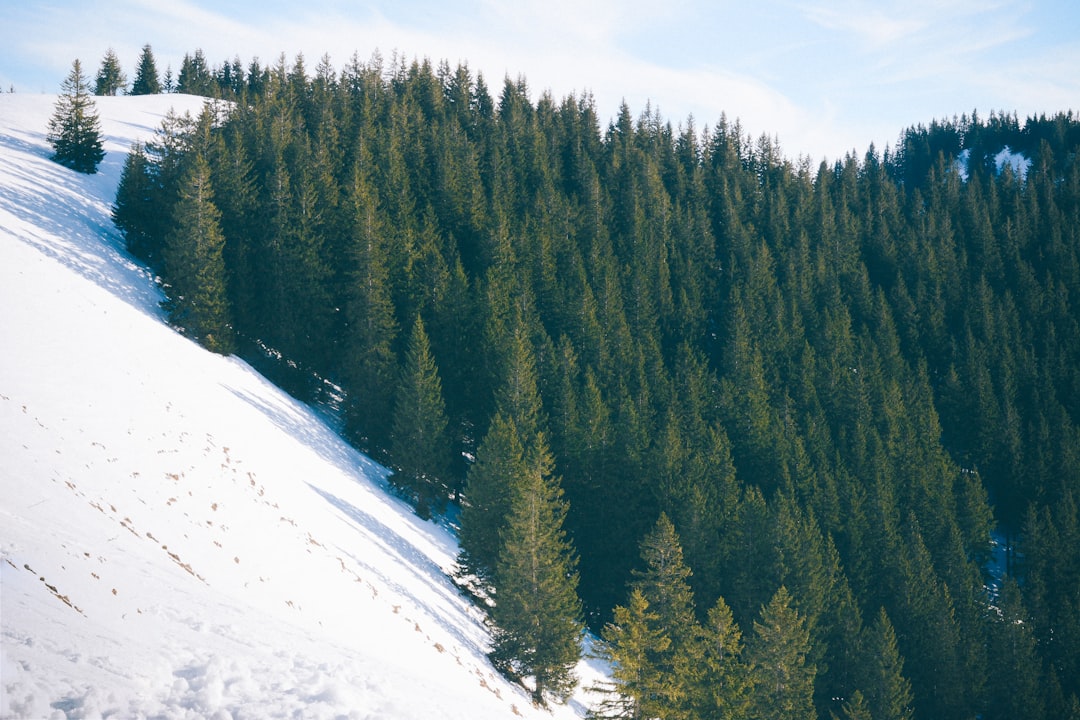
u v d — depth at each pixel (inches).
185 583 805.2
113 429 1256.2
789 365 3405.5
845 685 1841.8
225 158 2903.5
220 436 1581.0
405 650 1117.7
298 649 695.7
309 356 2541.8
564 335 2819.9
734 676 1349.7
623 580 2020.2
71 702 477.4
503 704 1190.3
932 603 2075.5
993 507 2972.4
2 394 1135.6
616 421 2571.4
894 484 2723.9
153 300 2385.6
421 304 2664.9
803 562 1851.6
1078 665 2251.5
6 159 2935.5
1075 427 3459.6
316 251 2701.8
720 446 2298.2
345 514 1636.3
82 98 3238.2
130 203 2689.5
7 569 627.2
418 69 5989.2
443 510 2138.3
